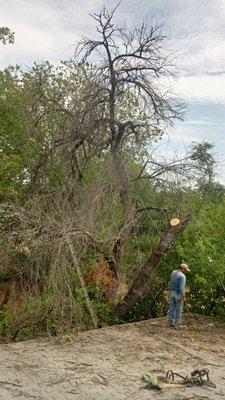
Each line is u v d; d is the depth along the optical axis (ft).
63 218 45.70
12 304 44.98
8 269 47.06
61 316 41.01
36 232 44.57
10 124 63.98
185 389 27.89
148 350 35.17
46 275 43.96
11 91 64.44
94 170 54.13
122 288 52.06
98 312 45.37
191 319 46.06
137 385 28.25
